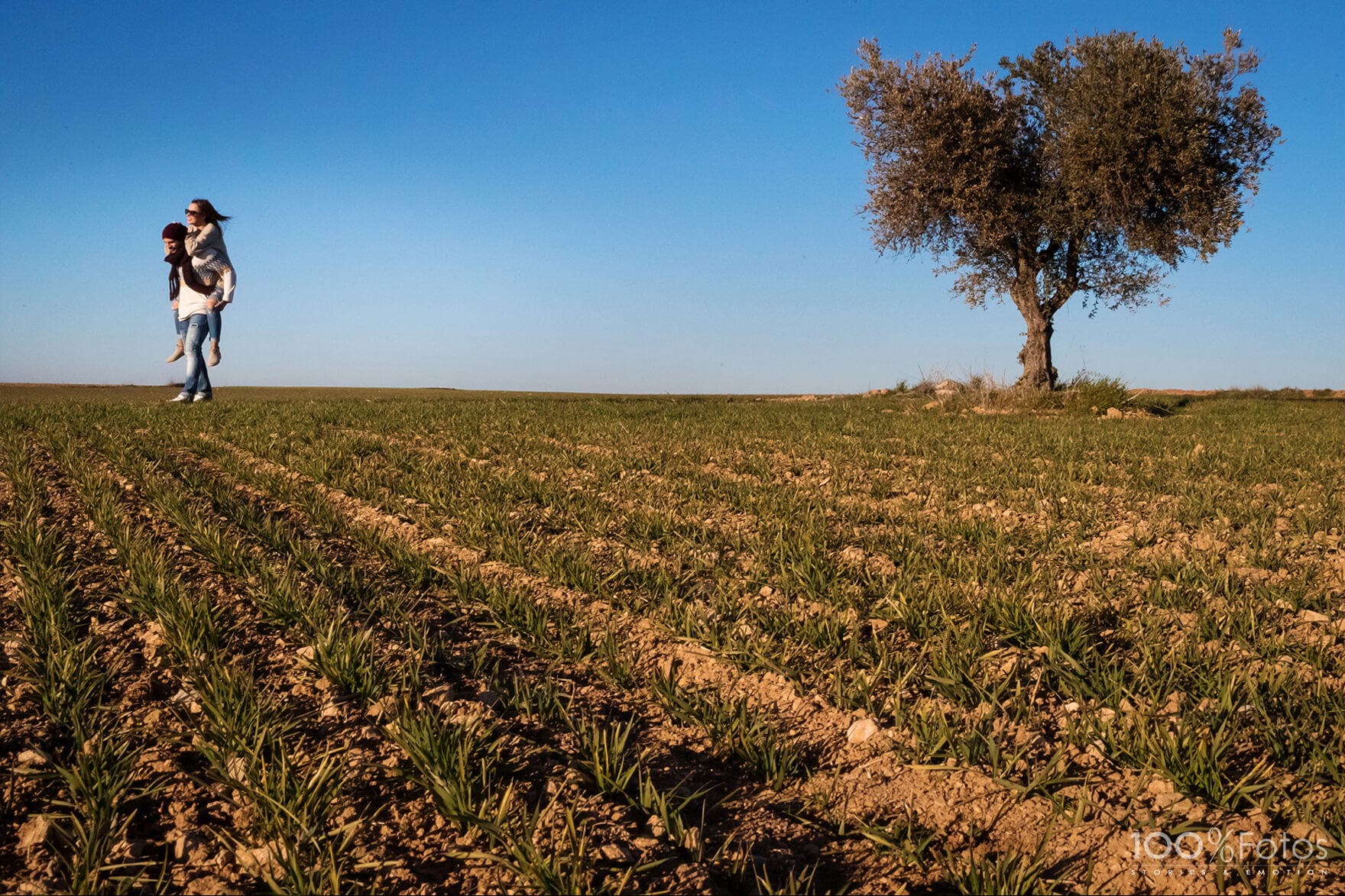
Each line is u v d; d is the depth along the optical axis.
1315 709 2.59
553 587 4.16
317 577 4.03
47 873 1.95
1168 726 2.51
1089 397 17.41
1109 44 20.36
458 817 2.16
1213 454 9.03
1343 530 5.21
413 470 7.37
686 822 2.23
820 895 1.94
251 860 2.01
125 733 2.55
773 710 2.87
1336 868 1.98
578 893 1.86
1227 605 3.67
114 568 4.13
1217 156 19.80
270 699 2.71
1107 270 22.11
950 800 2.31
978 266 22.91
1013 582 4.09
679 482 7.03
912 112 20.86
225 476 6.95
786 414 15.45
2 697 2.78
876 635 3.47
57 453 7.88
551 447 9.27
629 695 2.99
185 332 15.38
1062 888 1.95
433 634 3.48
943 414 16.86
